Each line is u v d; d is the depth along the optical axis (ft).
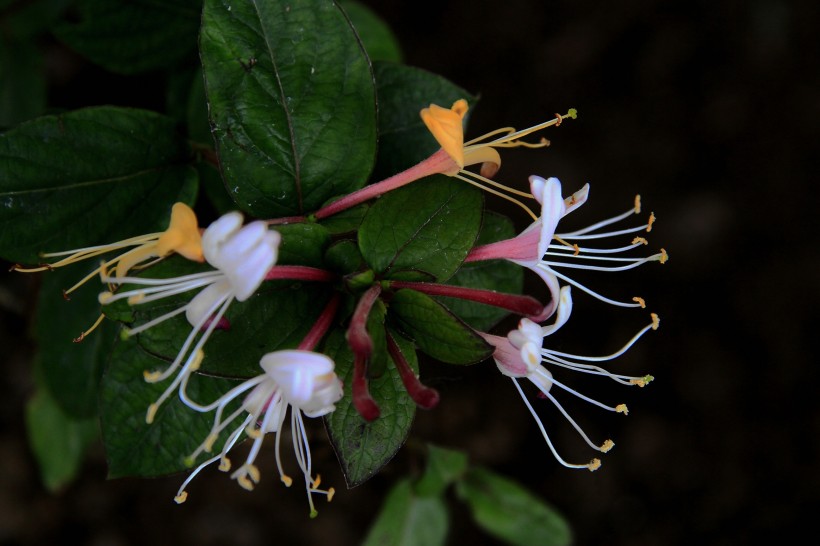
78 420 1.40
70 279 1.36
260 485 2.32
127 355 1.20
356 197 1.16
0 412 2.24
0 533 2.23
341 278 1.15
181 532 2.31
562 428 2.39
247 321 1.13
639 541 2.40
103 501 2.29
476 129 2.34
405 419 1.14
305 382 1.06
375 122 1.18
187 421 1.20
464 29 2.37
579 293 2.38
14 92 1.53
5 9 1.51
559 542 1.66
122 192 1.26
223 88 1.15
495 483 1.66
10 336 2.21
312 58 1.16
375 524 1.60
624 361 2.39
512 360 1.15
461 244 1.14
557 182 1.12
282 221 1.16
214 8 1.14
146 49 1.39
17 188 1.22
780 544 2.39
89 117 1.24
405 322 1.13
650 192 2.40
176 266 1.10
